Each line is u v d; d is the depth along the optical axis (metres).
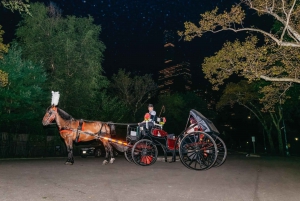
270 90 21.98
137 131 13.62
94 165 13.56
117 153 29.83
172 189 8.34
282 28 18.89
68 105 33.75
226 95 49.56
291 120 54.19
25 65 26.00
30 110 27.27
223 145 12.41
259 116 59.56
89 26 36.94
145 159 13.57
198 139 11.97
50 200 6.85
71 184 8.67
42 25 34.00
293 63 19.00
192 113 12.34
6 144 26.48
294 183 10.10
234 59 18.16
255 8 16.86
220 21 17.08
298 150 66.44
